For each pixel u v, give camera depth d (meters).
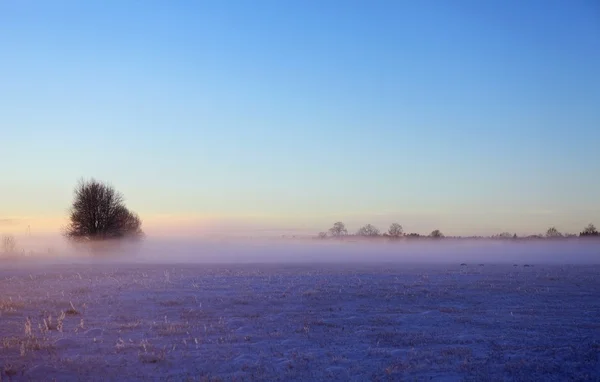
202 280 28.42
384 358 12.50
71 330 15.44
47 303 20.19
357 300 21.00
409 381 10.88
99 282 27.58
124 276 31.48
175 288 24.55
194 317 17.55
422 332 15.28
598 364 11.91
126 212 69.94
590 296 22.38
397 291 23.16
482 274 33.00
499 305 20.02
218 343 13.92
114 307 19.39
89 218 64.50
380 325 16.30
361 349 13.34
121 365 11.94
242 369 11.66
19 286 25.86
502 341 14.05
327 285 25.61
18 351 12.98
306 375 11.23
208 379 10.98
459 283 26.69
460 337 14.51
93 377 11.21
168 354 12.76
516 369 11.55
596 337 14.51
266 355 12.73
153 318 17.39
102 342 13.98
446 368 11.66
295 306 19.62
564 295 22.58
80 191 64.94
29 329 14.90
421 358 12.44
